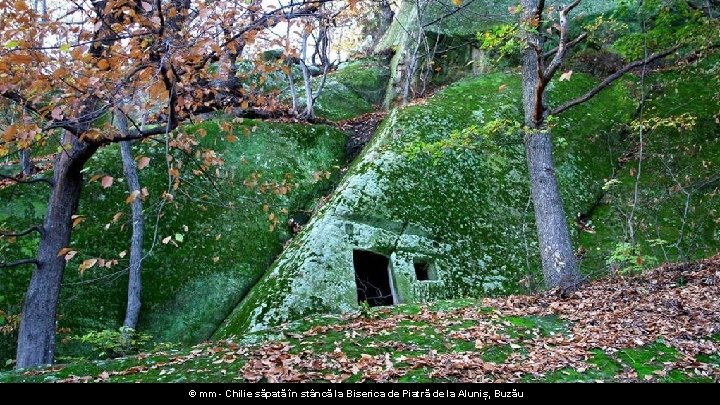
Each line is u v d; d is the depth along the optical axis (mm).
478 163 12031
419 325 7477
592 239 11219
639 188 12062
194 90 8250
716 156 12305
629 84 14086
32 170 11891
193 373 6070
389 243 10328
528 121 9875
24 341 7734
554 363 6273
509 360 6371
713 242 10883
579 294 8672
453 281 10219
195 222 11422
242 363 6266
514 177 12039
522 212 11516
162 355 6832
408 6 18875
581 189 12102
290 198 12492
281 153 13156
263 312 9047
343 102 17078
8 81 6480
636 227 11289
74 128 7148
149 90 6824
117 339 9086
